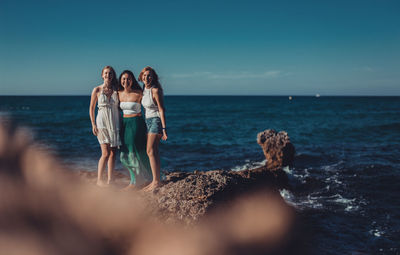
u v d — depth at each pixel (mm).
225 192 4438
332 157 13016
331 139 18859
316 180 9242
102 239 2412
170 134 21984
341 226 6051
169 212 3805
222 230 3908
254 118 39250
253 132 23203
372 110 56688
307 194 8195
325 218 6457
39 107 64500
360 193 8258
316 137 19766
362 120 33438
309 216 6520
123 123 4703
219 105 85062
